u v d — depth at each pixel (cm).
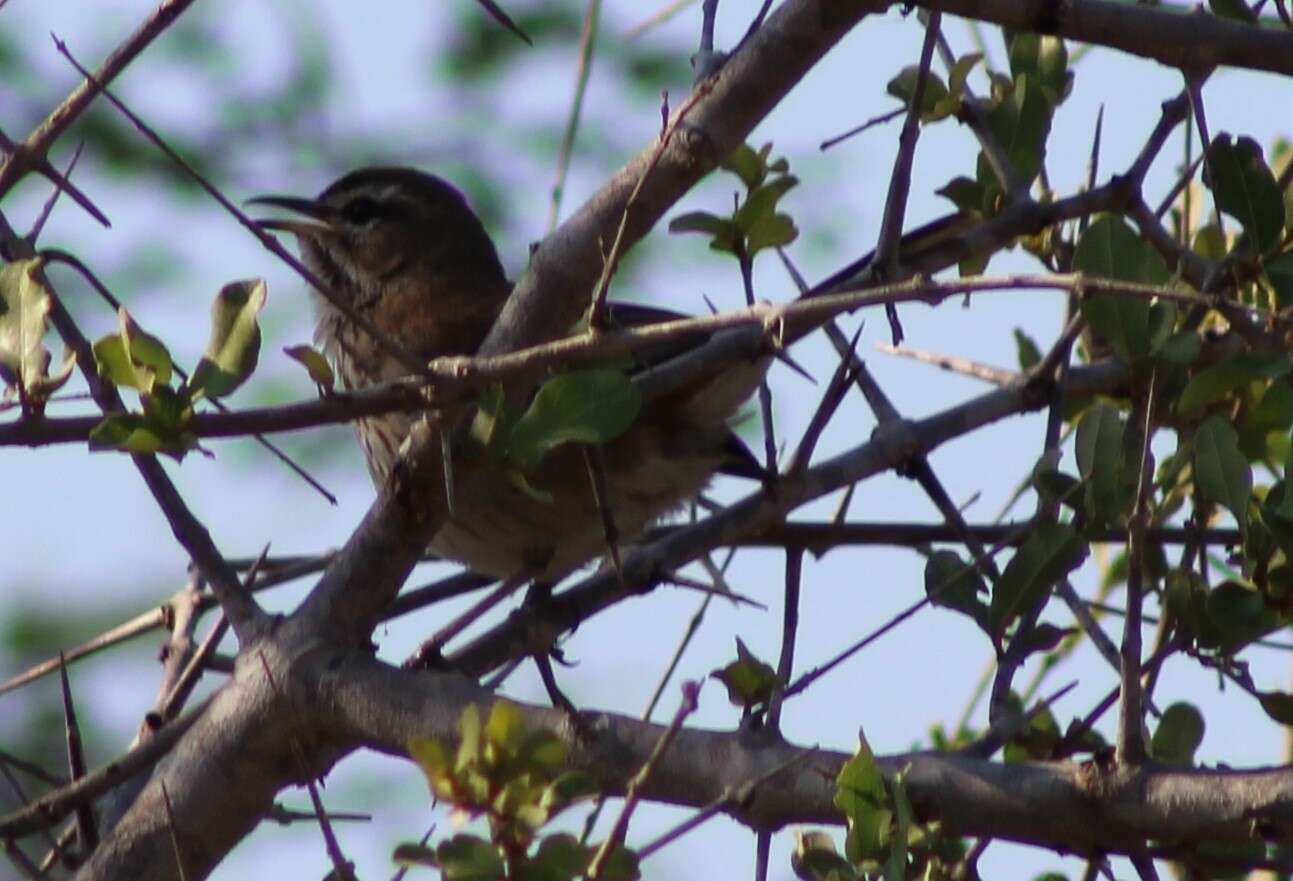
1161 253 822
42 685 1230
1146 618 862
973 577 739
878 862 620
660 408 978
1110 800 619
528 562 946
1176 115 830
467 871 532
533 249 705
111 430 601
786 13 682
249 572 887
